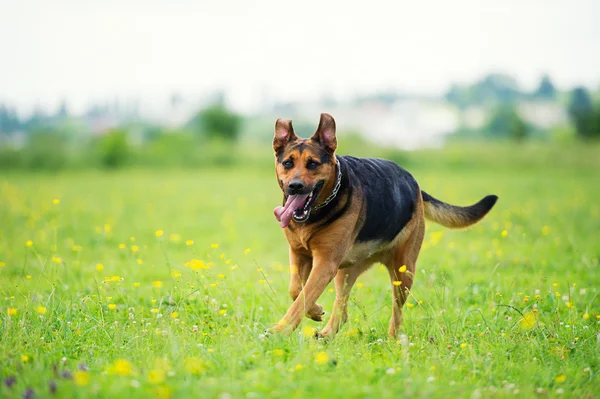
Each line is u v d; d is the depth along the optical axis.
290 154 5.66
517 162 39.62
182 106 133.88
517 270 8.55
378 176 6.24
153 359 4.49
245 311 6.30
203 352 4.61
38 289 7.31
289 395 3.70
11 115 115.94
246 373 4.17
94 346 5.00
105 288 7.30
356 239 5.90
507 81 138.12
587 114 62.56
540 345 5.10
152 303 6.63
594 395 4.16
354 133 44.56
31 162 43.38
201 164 45.31
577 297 6.88
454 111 120.25
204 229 13.60
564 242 11.01
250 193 23.56
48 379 3.93
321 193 5.59
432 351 4.90
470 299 7.15
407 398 3.75
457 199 19.33
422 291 7.43
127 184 28.70
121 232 12.97
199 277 6.79
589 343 5.22
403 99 131.12
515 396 3.98
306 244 5.68
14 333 5.11
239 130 63.22
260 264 9.76
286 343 4.87
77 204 18.27
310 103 132.25
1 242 11.00
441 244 11.18
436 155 41.97
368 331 5.84
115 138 45.00
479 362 4.63
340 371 4.24
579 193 21.14
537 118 108.25
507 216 14.33
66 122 114.12
